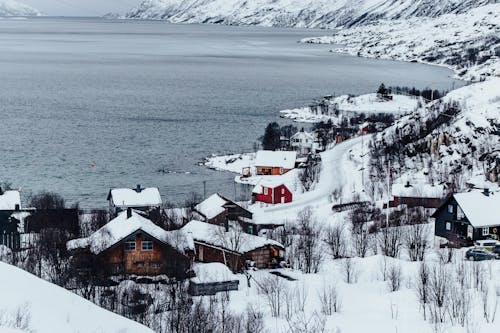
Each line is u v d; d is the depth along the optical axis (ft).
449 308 207.41
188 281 247.50
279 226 369.30
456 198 325.83
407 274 255.70
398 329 193.06
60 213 324.80
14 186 502.38
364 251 307.37
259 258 292.61
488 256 278.26
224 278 246.88
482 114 568.00
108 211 385.50
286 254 301.43
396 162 539.29
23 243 287.48
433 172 499.10
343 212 399.03
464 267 248.93
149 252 258.16
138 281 249.14
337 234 317.22
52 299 152.87
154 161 599.16
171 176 544.62
